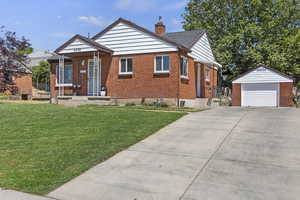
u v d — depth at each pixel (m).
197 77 19.03
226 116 10.98
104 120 9.76
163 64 15.36
